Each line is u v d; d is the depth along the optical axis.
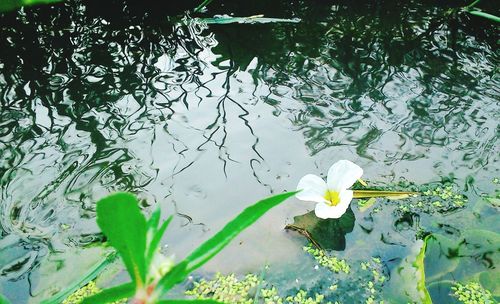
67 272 0.20
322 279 0.19
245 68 0.36
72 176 0.26
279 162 0.26
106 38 0.41
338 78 0.34
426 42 0.38
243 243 0.21
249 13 0.44
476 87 0.33
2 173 0.26
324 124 0.30
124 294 0.05
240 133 0.29
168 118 0.31
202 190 0.25
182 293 0.19
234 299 0.19
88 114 0.31
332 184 0.22
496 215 0.22
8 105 0.32
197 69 0.36
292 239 0.21
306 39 0.40
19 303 0.19
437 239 0.21
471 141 0.27
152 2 0.45
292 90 0.33
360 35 0.40
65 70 0.36
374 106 0.31
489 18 0.39
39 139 0.29
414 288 0.18
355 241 0.21
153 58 0.38
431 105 0.31
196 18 0.43
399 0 0.45
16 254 0.21
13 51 0.39
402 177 0.25
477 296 0.18
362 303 0.18
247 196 0.24
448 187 0.24
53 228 0.23
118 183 0.25
